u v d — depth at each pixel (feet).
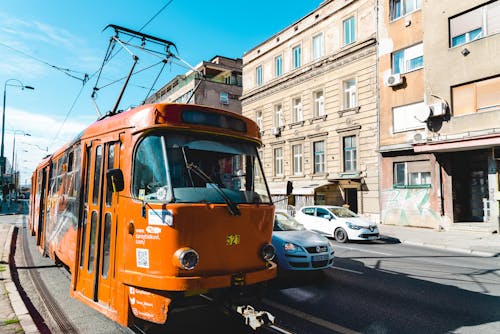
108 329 15.80
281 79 88.89
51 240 27.66
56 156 29.86
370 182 66.69
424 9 56.95
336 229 45.70
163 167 13.87
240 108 130.82
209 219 13.52
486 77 49.83
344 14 73.46
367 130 67.56
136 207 13.88
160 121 14.23
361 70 69.15
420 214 58.70
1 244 37.55
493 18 49.67
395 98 62.64
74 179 21.48
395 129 62.90
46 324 16.35
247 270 14.51
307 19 82.48
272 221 16.15
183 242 12.91
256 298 15.23
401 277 25.67
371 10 67.77
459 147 50.44
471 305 19.13
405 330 15.57
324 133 76.33
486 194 53.62
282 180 88.53
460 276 26.09
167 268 12.71
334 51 75.25
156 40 30.30
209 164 15.06
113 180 14.19
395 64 63.72
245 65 105.19
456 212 55.36
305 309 18.42
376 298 20.43
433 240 45.37
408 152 60.75
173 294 12.71
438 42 55.06
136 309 13.33
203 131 15.16
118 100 24.04
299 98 85.81
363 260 32.53
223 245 13.83
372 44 66.95
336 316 17.35
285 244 25.29
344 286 23.13
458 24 53.47
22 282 23.89
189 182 14.11
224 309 14.69
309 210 50.47
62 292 21.57
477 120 50.26
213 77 133.49
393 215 62.54
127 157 14.92
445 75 53.98
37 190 42.42
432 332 15.37
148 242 13.19
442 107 52.75
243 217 14.55
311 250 25.23
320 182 76.18
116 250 14.66
